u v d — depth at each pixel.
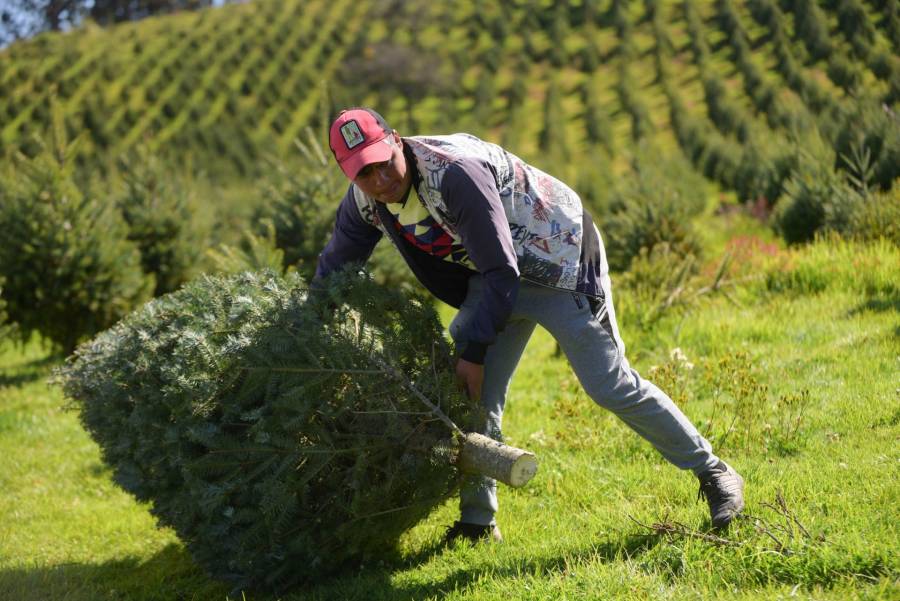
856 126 13.25
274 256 7.59
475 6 63.28
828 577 2.45
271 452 2.98
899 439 3.57
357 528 3.08
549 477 4.03
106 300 9.85
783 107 34.91
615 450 4.23
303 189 9.88
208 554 3.33
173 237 11.50
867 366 4.73
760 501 3.10
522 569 2.98
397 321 3.18
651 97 47.25
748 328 6.19
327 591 3.15
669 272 7.82
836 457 3.55
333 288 3.12
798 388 4.59
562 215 2.94
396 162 2.77
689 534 2.90
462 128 46.53
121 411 3.58
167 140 46.53
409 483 3.05
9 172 10.09
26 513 5.00
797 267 7.48
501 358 3.25
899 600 2.22
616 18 58.38
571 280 2.93
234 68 57.28
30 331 9.91
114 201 10.82
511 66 56.19
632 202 11.54
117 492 5.25
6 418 7.48
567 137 43.59
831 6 45.19
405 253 3.07
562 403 4.66
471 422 3.08
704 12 57.25
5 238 9.39
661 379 4.80
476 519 3.41
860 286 6.82
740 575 2.57
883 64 35.41
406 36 61.53
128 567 4.04
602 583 2.65
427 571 3.17
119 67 56.25
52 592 3.60
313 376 2.96
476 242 2.73
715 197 25.25
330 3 67.88
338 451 2.98
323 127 10.01
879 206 8.55
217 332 3.19
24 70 55.22
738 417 4.30
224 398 3.07
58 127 9.80
